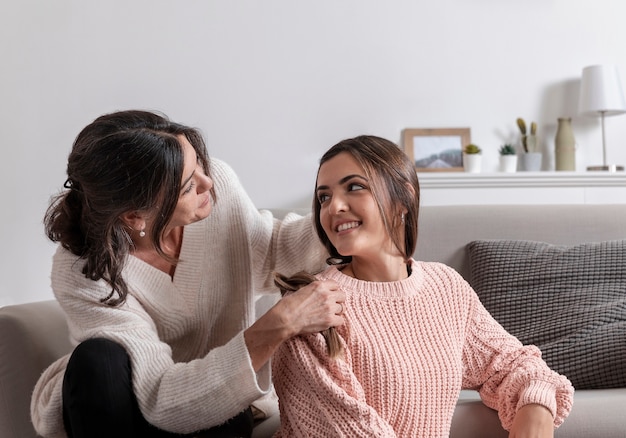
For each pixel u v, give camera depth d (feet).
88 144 4.26
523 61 11.29
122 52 10.73
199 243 4.97
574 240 6.94
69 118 10.68
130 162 4.17
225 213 5.10
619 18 11.39
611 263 6.40
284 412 4.23
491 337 4.60
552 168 11.39
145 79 10.77
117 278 4.39
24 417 4.99
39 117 10.65
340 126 11.03
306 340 4.14
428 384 4.15
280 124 10.94
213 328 5.19
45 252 10.63
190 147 4.45
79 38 10.68
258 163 10.93
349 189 4.20
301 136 10.97
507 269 6.58
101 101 10.72
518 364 4.43
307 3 10.93
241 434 4.60
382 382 4.08
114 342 4.28
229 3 10.82
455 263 6.91
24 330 5.09
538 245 6.73
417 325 4.31
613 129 11.48
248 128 10.89
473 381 4.58
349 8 11.00
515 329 6.36
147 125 4.40
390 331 4.23
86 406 4.07
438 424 4.21
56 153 10.68
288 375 4.16
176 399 4.08
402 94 11.12
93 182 4.20
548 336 6.17
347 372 3.99
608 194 10.78
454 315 4.51
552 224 6.98
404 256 4.39
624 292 6.24
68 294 4.53
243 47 10.86
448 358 4.29
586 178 10.66
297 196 10.97
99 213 4.24
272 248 5.38
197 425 4.16
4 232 10.57
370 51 11.04
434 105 11.18
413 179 4.38
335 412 3.93
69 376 4.14
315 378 3.98
